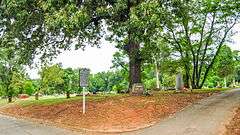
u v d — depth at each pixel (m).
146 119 19.02
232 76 84.19
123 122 18.80
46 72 48.62
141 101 23.50
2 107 45.06
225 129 15.48
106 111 21.39
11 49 28.27
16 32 25.44
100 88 102.75
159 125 17.48
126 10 24.08
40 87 49.84
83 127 19.05
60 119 22.80
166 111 20.72
